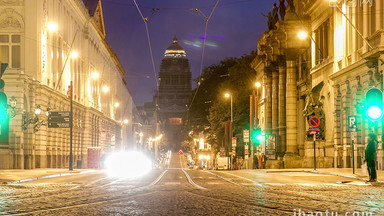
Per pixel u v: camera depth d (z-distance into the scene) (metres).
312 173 31.62
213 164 83.25
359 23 34.16
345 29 36.59
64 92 56.97
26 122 41.38
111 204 12.74
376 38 29.23
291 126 45.62
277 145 49.81
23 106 42.06
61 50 55.44
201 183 22.03
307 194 15.71
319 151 42.66
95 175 32.75
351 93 35.34
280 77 50.00
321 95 42.38
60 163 55.09
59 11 54.75
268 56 56.06
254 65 69.19
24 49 44.91
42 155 46.25
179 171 41.41
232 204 12.60
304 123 49.09
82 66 70.81
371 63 29.48
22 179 24.42
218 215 10.41
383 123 28.28
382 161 29.44
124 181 24.16
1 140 40.78
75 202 13.43
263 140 57.78
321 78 42.59
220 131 72.81
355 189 17.98
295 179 25.52
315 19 44.25
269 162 47.19
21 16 45.22
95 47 80.44
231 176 29.42
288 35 45.75
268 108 57.03
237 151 68.56
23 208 12.02
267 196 14.94
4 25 45.22
